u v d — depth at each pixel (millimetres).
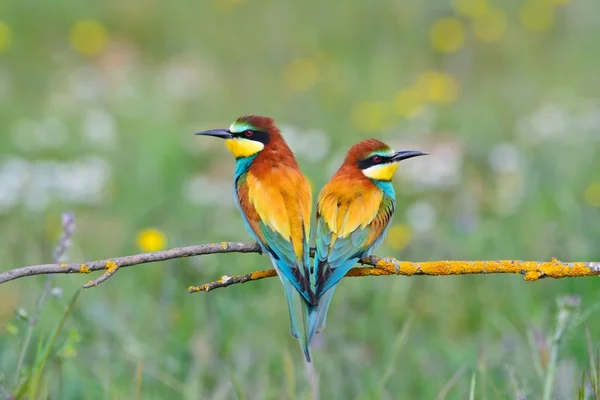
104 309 9883
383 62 22453
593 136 16203
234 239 12422
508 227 12656
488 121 18172
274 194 7469
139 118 18734
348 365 9234
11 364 8438
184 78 22516
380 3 24938
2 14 24125
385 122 18562
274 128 8078
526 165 14781
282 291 10711
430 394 8727
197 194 14617
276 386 8906
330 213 7477
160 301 10328
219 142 17594
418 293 10797
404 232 11898
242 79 22641
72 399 8445
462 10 23359
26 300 10703
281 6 25125
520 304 10266
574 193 13547
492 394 8180
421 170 14953
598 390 6855
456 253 11625
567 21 23656
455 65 22484
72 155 16656
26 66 22797
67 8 24812
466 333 10312
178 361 9172
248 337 9727
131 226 13312
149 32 24750
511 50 22812
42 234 12539
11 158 16125
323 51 23797
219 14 25219
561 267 6293
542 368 7898
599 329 9336
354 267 7141
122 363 9148
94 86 21234
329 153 16453
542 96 20203
